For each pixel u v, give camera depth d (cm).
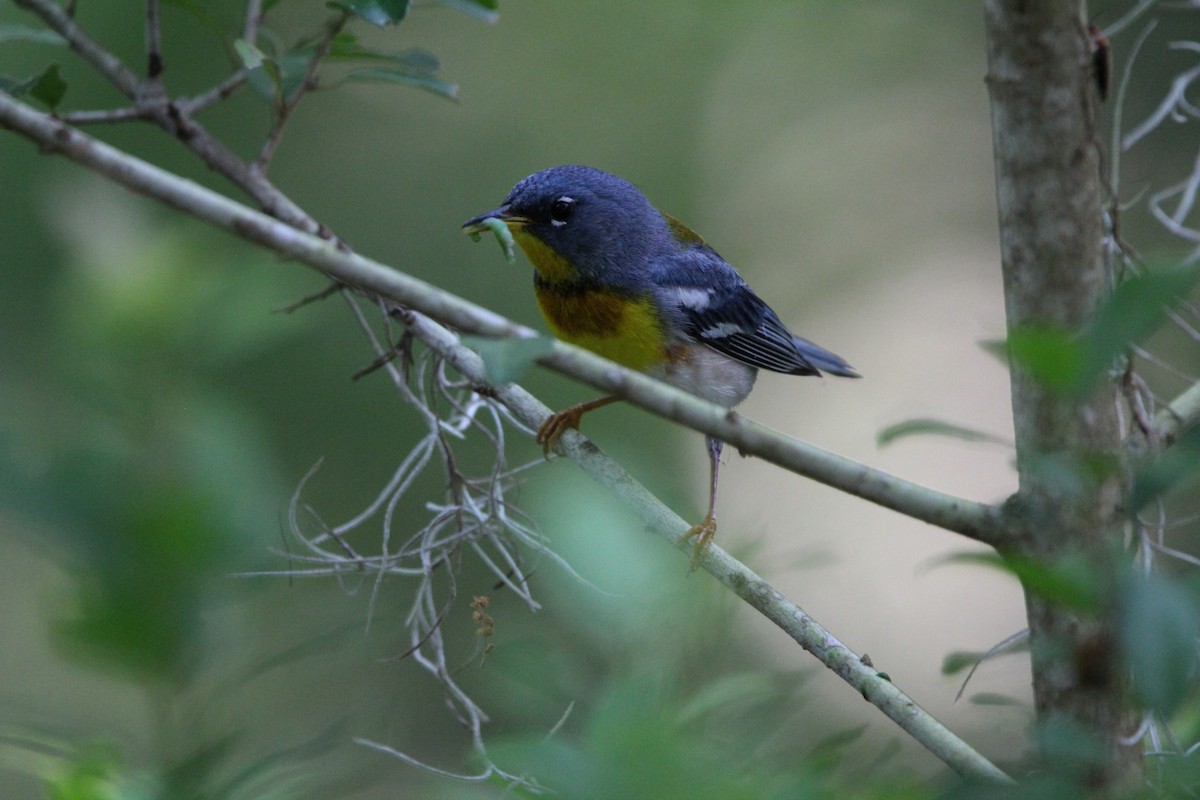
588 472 704
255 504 317
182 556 301
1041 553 463
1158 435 555
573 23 1734
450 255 1538
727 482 1623
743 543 598
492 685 460
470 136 1641
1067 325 459
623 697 333
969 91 1798
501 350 415
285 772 419
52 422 347
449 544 663
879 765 408
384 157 1577
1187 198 737
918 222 1820
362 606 767
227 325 362
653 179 1752
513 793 426
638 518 677
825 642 564
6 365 760
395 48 1694
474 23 1723
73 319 361
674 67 1769
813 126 1820
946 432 426
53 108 638
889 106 1814
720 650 380
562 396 1505
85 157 457
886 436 427
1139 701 331
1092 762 363
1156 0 676
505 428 1351
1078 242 457
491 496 677
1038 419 462
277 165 1498
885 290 1792
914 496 473
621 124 1745
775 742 394
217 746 363
